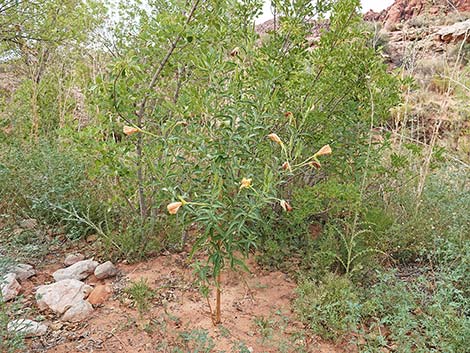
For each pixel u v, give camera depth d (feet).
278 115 10.02
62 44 17.22
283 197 11.28
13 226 11.80
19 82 20.77
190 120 9.48
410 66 14.99
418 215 11.84
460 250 9.66
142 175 10.71
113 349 7.48
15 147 14.65
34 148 14.52
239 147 8.02
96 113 10.72
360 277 9.76
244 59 10.62
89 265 10.03
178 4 10.55
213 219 6.88
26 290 9.30
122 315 8.46
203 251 11.09
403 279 10.22
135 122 10.17
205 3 10.43
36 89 17.71
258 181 8.23
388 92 11.25
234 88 8.69
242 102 8.20
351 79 10.74
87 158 13.05
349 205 10.05
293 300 9.20
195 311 8.68
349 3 10.07
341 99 11.09
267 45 10.82
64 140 14.56
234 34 10.57
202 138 8.29
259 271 10.34
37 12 16.52
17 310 8.31
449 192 12.60
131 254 10.68
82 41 16.14
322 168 11.19
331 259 9.86
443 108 15.43
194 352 7.17
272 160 9.21
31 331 7.61
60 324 8.12
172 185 8.97
